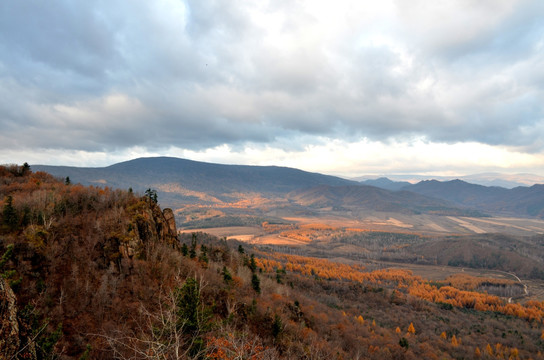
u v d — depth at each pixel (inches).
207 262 2997.0
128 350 1104.2
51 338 775.1
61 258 1571.1
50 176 3297.2
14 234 1542.8
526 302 7657.5
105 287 1470.2
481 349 3946.9
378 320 4665.4
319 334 2541.8
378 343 3038.9
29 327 618.2
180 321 886.4
